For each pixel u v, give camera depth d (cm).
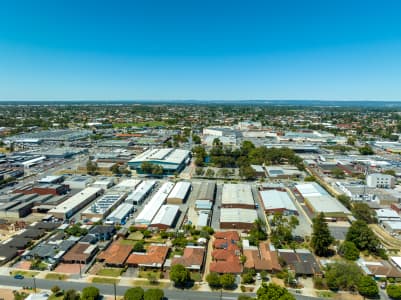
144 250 7169
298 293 5697
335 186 12338
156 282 5981
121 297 5522
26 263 6612
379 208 9906
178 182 12356
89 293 5241
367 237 7188
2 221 8675
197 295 5625
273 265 6359
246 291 5747
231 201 9988
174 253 7038
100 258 6656
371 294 5500
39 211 9550
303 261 6525
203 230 8031
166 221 8444
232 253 6806
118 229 8238
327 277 5844
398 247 7594
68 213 9150
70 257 6631
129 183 12294
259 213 9656
